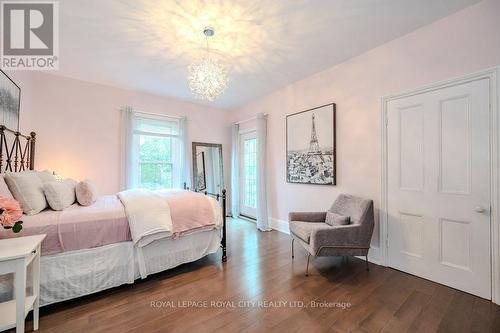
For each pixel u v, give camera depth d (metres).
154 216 2.22
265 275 2.40
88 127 3.70
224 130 5.35
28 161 3.05
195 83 2.54
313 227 2.57
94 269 1.94
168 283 2.23
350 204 2.73
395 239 2.54
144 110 4.20
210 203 2.71
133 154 4.09
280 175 4.05
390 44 2.56
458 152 2.10
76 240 1.87
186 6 1.96
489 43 1.93
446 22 2.16
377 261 2.67
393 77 2.54
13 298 1.64
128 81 3.67
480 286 1.97
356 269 2.54
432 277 2.26
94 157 3.74
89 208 2.10
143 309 1.82
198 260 2.79
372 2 1.95
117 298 1.98
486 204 1.95
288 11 2.04
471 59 2.02
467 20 2.04
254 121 4.73
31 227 1.71
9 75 2.63
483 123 1.96
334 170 3.12
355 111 2.90
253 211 4.93
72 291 1.86
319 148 3.32
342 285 2.19
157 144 4.41
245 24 2.22
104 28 2.26
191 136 4.83
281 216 4.05
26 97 3.09
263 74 3.40
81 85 3.63
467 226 2.05
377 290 2.10
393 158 2.55
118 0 1.89
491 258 1.92
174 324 1.65
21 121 2.95
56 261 1.80
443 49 2.18
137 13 2.05
